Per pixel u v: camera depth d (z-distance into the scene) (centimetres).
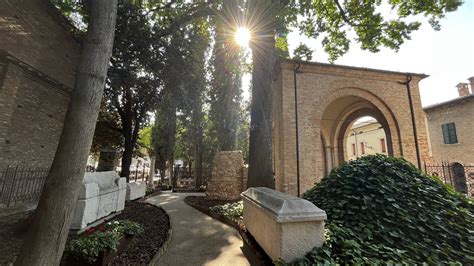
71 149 217
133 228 418
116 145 1451
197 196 1142
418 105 1130
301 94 1032
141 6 1002
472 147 1503
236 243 422
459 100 1553
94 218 480
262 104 665
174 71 1052
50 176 211
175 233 491
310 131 1005
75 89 234
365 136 2489
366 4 838
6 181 735
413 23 844
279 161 1017
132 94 1145
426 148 1089
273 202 288
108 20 257
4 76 743
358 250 246
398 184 346
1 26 707
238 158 1054
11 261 297
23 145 862
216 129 1786
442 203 321
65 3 953
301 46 992
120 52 914
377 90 1110
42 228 196
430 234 284
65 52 1002
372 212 315
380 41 912
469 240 272
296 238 247
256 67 691
